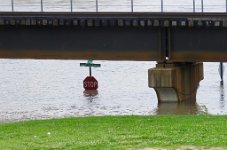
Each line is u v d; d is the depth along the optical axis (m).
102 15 60.69
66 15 61.00
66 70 85.81
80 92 67.94
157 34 60.75
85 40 61.69
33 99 63.78
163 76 60.44
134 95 65.69
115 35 61.25
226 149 24.84
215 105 58.59
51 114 54.09
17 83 75.62
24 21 61.16
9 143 27.11
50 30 61.97
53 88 71.31
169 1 111.00
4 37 62.59
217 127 28.50
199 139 26.17
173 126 29.09
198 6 94.31
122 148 25.14
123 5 101.00
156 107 58.09
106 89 69.88
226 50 59.88
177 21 59.41
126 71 84.38
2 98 64.88
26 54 62.66
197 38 60.31
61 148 25.61
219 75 77.25
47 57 62.38
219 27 59.47
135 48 61.12
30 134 29.22
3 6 100.56
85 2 107.38
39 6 98.31
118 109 56.84
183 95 62.16
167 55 61.03
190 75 63.59
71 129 29.88
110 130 28.81
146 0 114.50
